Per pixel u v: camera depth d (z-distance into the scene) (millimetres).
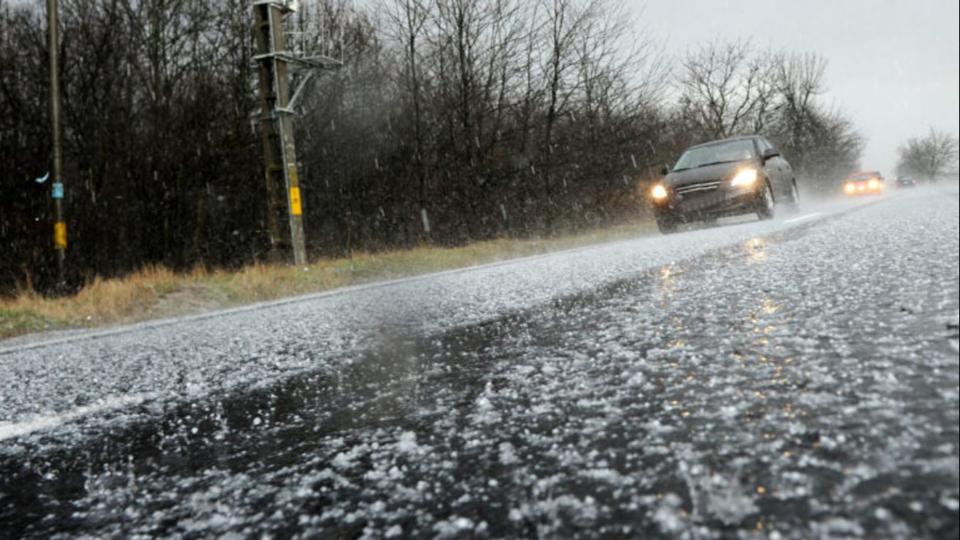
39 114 16656
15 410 3125
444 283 8117
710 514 1019
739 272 4023
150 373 3855
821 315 2383
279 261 16656
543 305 4285
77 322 9586
